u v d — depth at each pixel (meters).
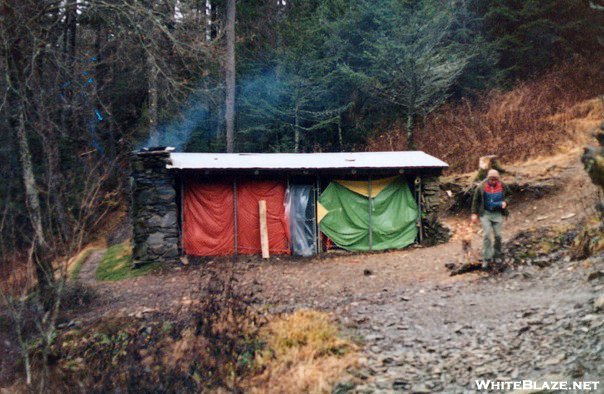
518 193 14.27
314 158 15.43
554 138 16.42
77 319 8.86
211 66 19.47
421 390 4.71
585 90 18.73
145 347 5.70
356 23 26.09
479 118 19.83
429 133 21.05
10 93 7.90
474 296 7.91
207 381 5.17
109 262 13.92
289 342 6.29
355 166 14.10
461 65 20.94
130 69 19.78
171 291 10.70
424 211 15.05
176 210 13.67
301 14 26.08
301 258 13.95
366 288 9.78
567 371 4.29
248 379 5.46
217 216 14.22
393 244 14.83
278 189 14.51
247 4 27.67
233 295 6.76
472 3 24.38
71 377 5.43
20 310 4.42
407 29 20.72
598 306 5.61
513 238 10.49
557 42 22.72
